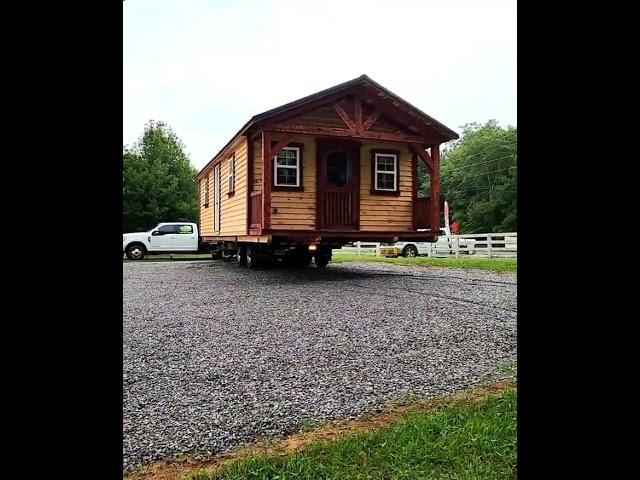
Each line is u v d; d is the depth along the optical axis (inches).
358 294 386.0
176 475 108.8
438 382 171.5
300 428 133.4
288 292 400.2
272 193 506.9
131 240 867.4
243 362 199.6
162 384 172.6
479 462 110.0
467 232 1918.1
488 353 209.8
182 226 886.4
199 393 162.9
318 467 107.9
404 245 967.6
